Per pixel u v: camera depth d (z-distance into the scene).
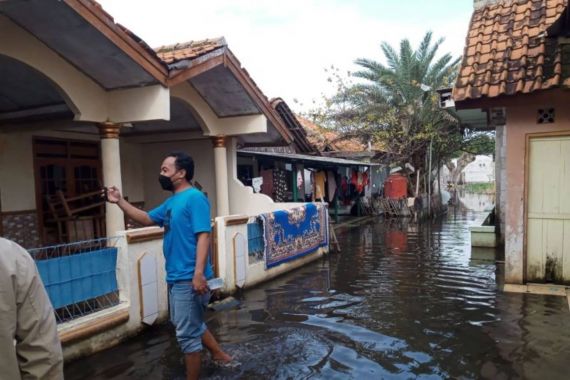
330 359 4.77
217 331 5.68
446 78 22.12
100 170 10.26
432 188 26.72
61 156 9.38
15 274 1.92
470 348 5.01
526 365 4.54
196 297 4.12
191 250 4.11
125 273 5.41
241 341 5.30
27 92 7.14
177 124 10.38
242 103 9.57
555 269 7.38
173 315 4.19
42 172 8.97
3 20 5.68
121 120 7.23
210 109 9.74
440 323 5.86
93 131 9.63
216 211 10.96
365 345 5.15
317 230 10.96
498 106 6.96
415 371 4.46
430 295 7.29
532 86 6.60
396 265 10.00
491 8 8.95
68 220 8.74
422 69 22.17
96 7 5.79
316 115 24.20
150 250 5.80
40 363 1.99
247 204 10.98
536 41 7.51
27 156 8.66
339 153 23.30
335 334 5.52
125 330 5.36
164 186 4.33
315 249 10.80
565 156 7.12
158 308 5.89
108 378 4.37
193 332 4.16
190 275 4.09
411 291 7.59
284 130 11.30
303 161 15.46
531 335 5.34
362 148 25.16
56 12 5.53
